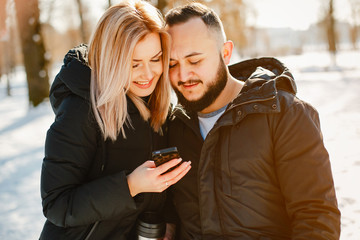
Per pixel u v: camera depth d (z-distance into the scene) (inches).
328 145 220.2
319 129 58.2
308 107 58.3
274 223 58.7
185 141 68.6
